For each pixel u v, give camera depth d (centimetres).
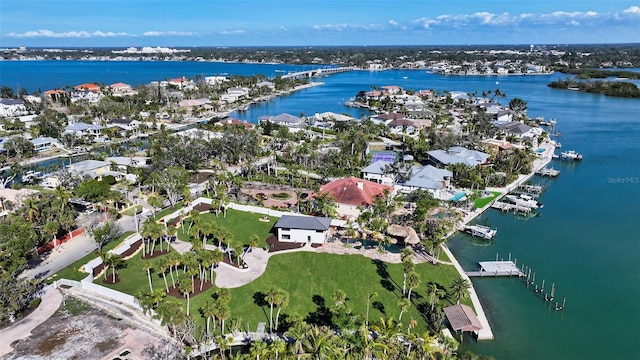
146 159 15925
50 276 8156
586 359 6600
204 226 9188
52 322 6844
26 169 15262
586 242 10531
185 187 12106
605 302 8119
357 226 10562
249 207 11575
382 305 7519
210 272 8369
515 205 12425
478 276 8856
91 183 11531
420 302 7644
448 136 18000
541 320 7550
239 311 7250
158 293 6894
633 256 9856
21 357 6066
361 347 5978
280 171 15450
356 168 15075
